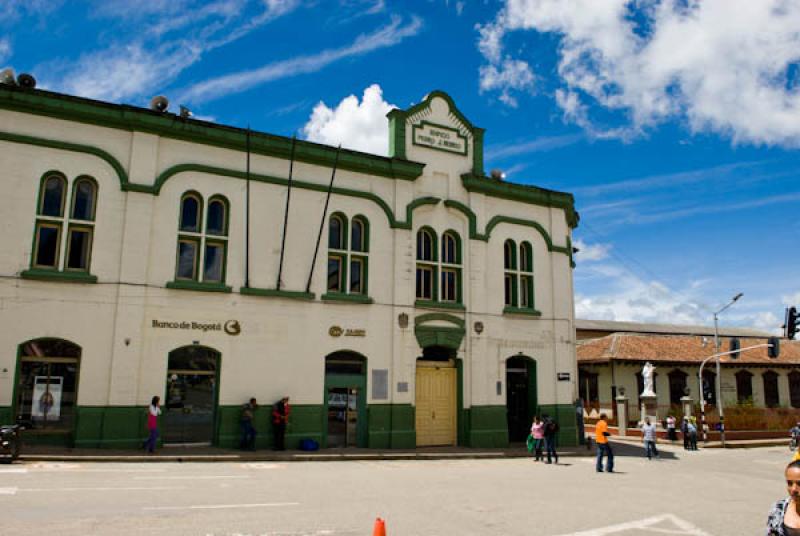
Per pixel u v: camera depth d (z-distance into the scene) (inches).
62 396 699.4
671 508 522.6
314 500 474.0
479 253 998.4
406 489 551.8
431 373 949.2
